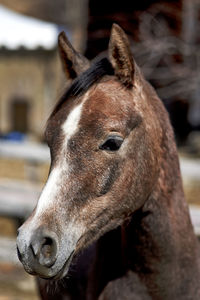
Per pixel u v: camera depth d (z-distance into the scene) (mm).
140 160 1619
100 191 1536
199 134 8836
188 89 4844
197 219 3125
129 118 1572
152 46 4523
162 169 1738
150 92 1780
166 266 1722
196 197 5902
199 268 1800
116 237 1843
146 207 1713
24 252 1424
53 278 1494
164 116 1781
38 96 12664
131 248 1755
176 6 5723
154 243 1716
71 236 1495
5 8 8938
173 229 1729
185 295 1743
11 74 12867
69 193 1490
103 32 5293
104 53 4457
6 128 13242
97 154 1515
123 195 1591
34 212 1476
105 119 1522
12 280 3977
